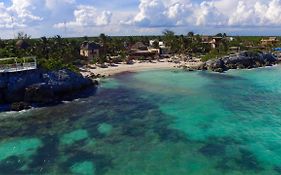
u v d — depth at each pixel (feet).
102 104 195.72
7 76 196.03
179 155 118.62
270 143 128.88
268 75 309.22
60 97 210.38
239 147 125.18
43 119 165.37
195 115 167.94
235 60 371.35
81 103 198.90
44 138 137.69
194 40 563.48
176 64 390.63
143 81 277.23
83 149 125.39
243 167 108.88
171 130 145.28
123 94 224.12
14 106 183.52
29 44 392.88
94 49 417.28
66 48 376.68
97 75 302.25
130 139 135.03
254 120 158.61
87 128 149.89
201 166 109.81
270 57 411.54
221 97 209.87
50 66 231.50
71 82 223.10
